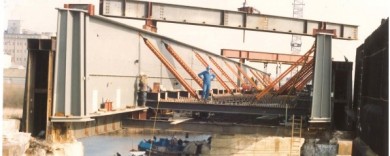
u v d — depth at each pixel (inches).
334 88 887.1
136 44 949.8
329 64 843.4
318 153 823.7
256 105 897.5
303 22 1195.9
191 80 1398.9
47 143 642.2
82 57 676.1
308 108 872.3
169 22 1113.4
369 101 747.4
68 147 656.4
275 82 1059.9
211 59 1596.9
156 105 936.3
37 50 683.4
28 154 596.4
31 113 688.4
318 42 846.5
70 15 668.7
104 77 788.6
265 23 1165.7
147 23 1089.4
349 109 884.6
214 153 1660.9
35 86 697.0
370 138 686.5
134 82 940.0
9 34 3348.9
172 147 1884.8
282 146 1563.7
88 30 714.8
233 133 874.8
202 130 882.1
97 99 759.1
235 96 1325.0
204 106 907.4
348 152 848.3
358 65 984.9
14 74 1660.9
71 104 673.0
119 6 1074.1
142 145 2062.0
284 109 879.1
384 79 576.1
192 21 1120.2
